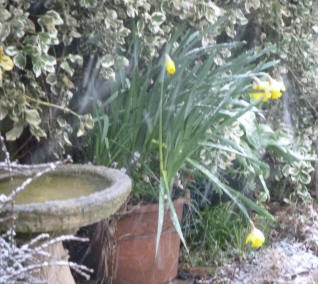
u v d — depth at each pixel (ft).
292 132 9.70
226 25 8.24
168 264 7.41
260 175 7.80
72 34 6.59
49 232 4.97
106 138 6.75
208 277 8.02
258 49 9.02
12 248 4.47
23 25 5.99
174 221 6.36
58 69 6.69
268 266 7.95
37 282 4.58
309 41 9.36
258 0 8.43
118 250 6.88
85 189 5.51
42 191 5.45
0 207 4.47
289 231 9.36
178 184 7.16
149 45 7.25
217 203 9.17
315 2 9.52
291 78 9.74
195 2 7.51
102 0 6.80
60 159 7.08
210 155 7.43
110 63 6.70
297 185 9.73
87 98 7.34
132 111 6.97
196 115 6.64
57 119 6.75
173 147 6.69
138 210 6.80
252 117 7.96
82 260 7.29
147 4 7.01
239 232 8.64
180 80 6.91
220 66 7.41
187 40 7.02
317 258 8.66
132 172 7.02
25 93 6.42
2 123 6.82
